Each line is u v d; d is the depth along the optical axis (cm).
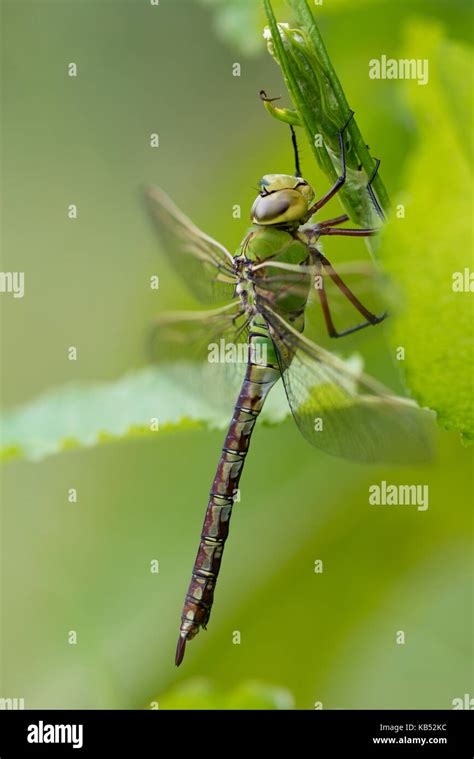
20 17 58
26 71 58
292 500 47
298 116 38
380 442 41
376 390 42
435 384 39
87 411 44
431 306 38
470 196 38
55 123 58
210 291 45
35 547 51
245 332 44
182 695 43
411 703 46
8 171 58
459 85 38
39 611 49
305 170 46
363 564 47
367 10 44
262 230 43
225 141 55
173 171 56
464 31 44
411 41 42
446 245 38
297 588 47
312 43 38
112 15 57
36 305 58
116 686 48
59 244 58
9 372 57
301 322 43
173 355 44
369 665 46
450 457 46
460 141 38
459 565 46
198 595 44
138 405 44
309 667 46
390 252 38
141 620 48
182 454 51
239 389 44
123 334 54
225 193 48
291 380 42
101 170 57
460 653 46
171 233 45
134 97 57
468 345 38
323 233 43
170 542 50
